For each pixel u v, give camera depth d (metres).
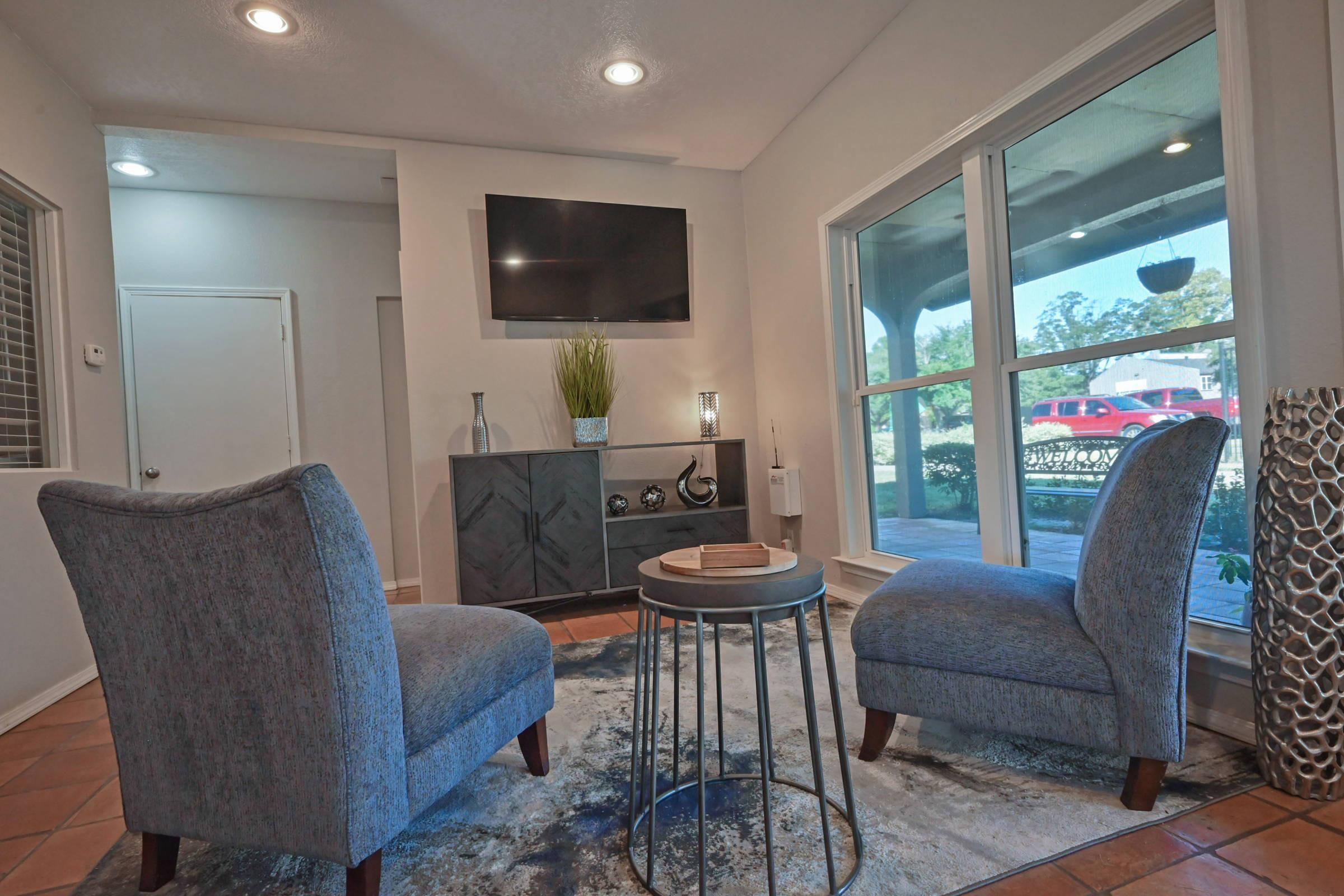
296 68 2.92
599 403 3.77
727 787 1.62
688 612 1.23
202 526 1.12
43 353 2.72
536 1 2.57
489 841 1.44
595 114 3.48
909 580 1.88
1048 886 1.21
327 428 4.29
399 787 1.22
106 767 1.94
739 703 2.14
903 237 3.09
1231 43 1.64
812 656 2.56
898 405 3.17
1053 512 2.37
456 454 3.50
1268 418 1.48
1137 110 2.01
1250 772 1.55
